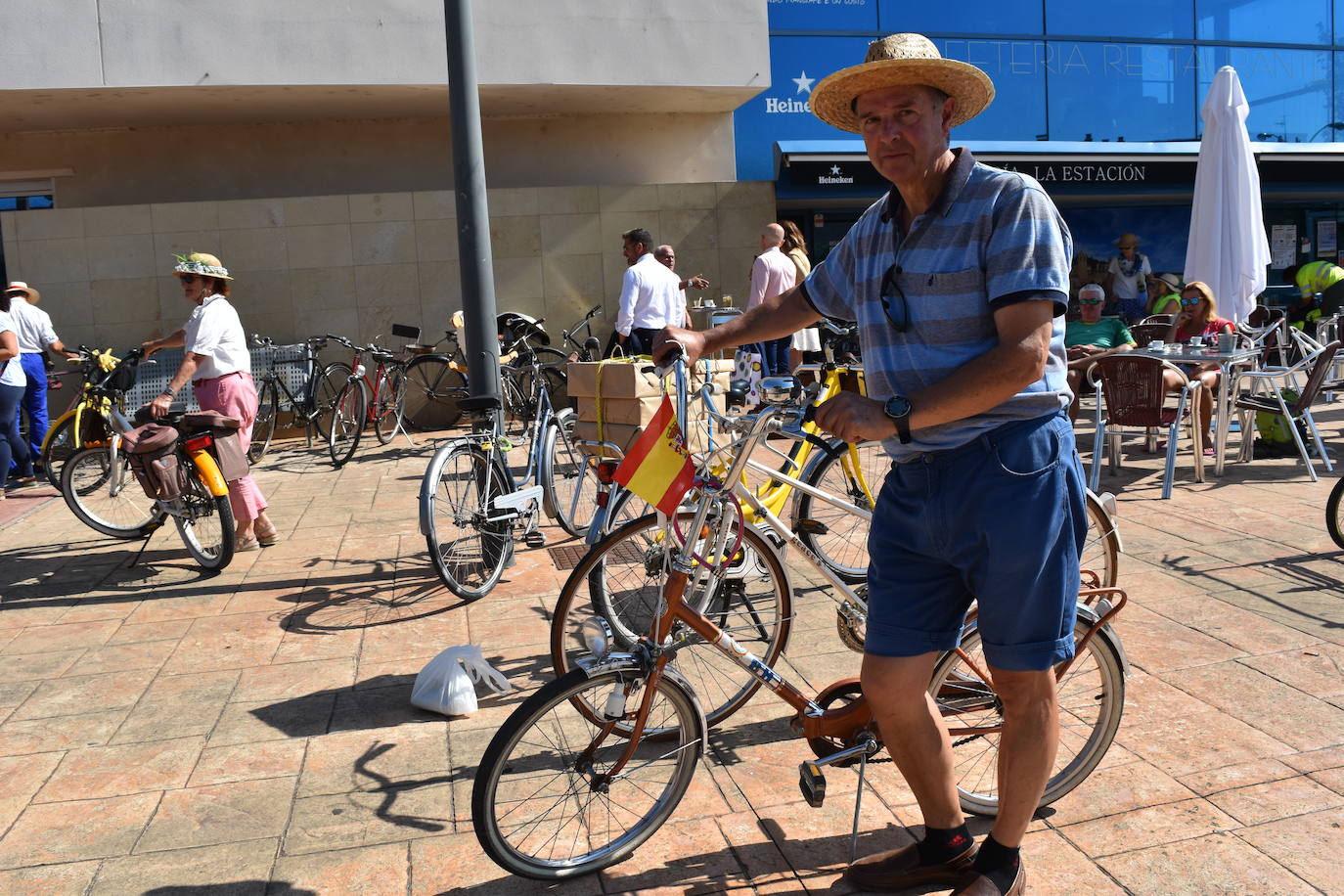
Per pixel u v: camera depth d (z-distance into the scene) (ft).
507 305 37.81
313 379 32.40
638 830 9.35
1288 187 43.96
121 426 19.66
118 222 35.58
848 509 11.76
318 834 9.84
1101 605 13.05
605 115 40.52
